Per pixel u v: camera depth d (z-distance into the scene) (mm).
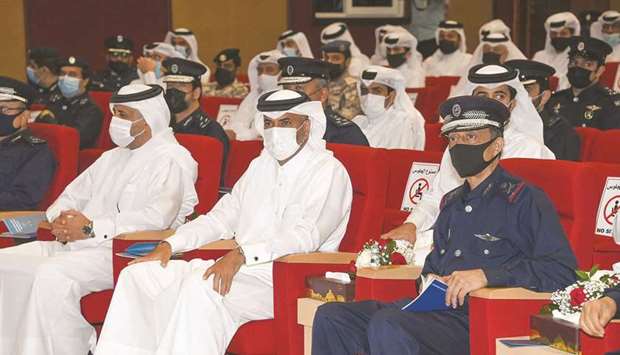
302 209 4926
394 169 6203
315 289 4633
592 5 14797
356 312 4215
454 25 13281
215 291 4684
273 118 5000
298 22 14133
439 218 4266
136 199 5707
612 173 4637
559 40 11516
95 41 12688
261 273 4824
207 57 13539
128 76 10914
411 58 11766
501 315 3787
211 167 5930
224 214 5266
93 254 5484
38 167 6492
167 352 4672
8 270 5410
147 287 4965
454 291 3844
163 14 13094
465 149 4062
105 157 5988
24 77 12336
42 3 12383
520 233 4023
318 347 4242
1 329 5426
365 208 5031
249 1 13781
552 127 6332
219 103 9781
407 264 4578
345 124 6531
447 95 10305
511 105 5441
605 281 3602
